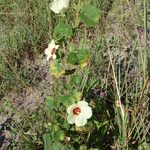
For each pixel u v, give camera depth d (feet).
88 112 1.79
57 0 1.77
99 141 2.13
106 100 2.38
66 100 1.90
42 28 3.34
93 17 1.71
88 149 2.06
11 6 3.72
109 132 2.22
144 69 1.98
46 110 2.43
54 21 3.34
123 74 2.50
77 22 1.82
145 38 1.87
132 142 2.12
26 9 3.59
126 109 2.03
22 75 3.01
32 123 2.48
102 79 2.45
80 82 2.06
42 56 3.24
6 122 2.67
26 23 3.48
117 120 2.13
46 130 2.31
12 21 3.64
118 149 2.11
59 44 1.88
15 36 3.33
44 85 2.90
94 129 2.03
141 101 2.06
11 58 3.19
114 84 2.21
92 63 2.63
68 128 1.99
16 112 2.70
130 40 2.87
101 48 2.77
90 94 2.28
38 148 2.36
